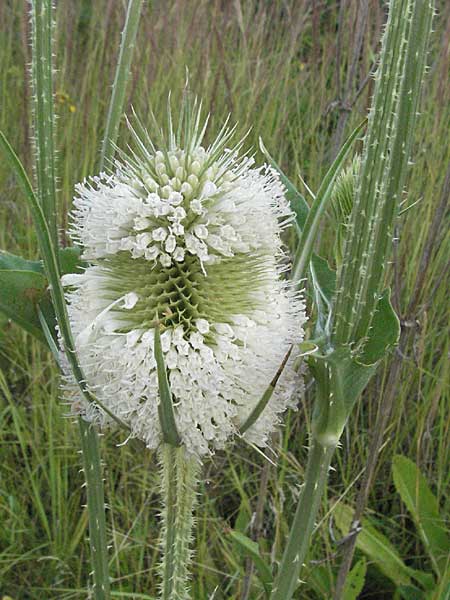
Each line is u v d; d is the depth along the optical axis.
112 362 0.11
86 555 0.21
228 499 0.24
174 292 0.12
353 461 0.24
